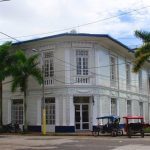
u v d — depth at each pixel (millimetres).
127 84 45625
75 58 37062
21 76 36844
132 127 31844
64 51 37094
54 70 37531
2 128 38156
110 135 33406
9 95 41188
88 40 37219
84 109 37094
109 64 40438
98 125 33969
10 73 36906
